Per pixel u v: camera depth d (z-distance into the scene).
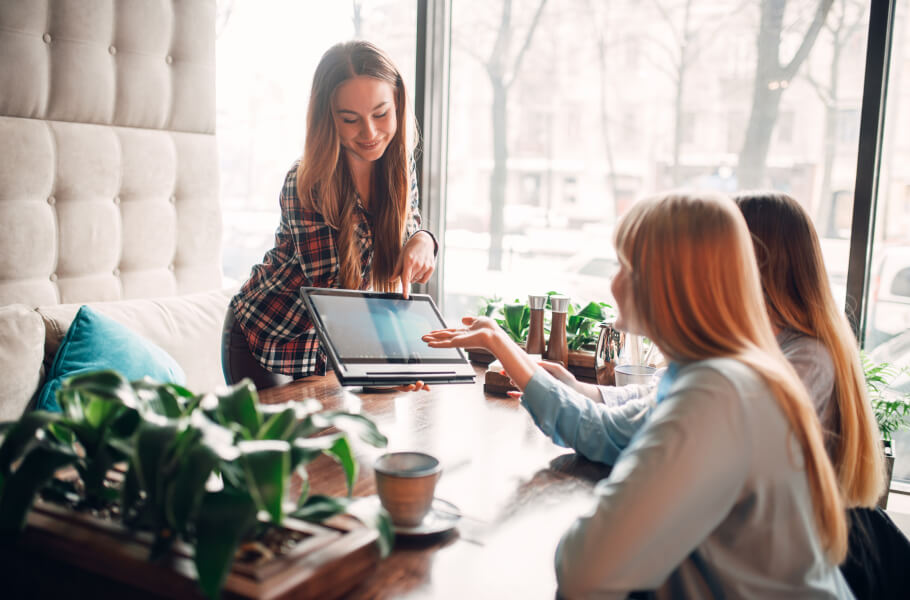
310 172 1.84
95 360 1.96
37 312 2.10
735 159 2.71
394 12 3.20
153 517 0.73
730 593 0.87
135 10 2.49
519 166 3.09
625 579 0.80
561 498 1.15
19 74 2.21
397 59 3.23
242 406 0.79
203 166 2.78
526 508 1.10
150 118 2.59
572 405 1.33
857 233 2.45
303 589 0.72
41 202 2.30
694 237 0.90
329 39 3.30
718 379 0.83
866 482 1.13
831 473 0.88
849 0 2.48
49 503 0.84
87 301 2.44
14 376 1.90
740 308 0.91
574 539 0.83
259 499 0.68
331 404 1.62
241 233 3.56
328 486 1.13
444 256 3.28
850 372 1.16
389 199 1.97
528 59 3.02
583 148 2.96
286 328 2.04
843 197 2.55
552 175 3.03
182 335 2.34
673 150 2.81
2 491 0.77
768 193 1.26
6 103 2.20
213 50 2.78
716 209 0.92
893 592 1.09
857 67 2.49
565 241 3.04
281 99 3.39
